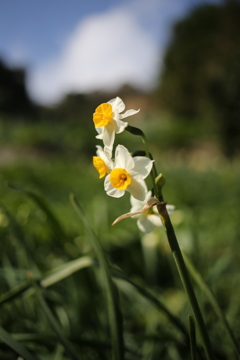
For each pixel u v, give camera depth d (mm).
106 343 416
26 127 4766
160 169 2539
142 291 403
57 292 657
